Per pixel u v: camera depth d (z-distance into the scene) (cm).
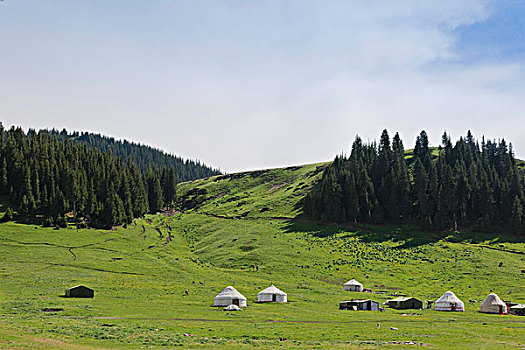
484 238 17050
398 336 5597
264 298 9356
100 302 8219
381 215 18838
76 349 4181
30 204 16912
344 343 4991
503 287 11700
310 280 12294
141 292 9800
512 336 5872
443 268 13762
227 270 13475
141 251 15462
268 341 4988
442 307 9188
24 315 6506
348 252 15362
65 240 15250
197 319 6775
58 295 8900
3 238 14362
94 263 13025
